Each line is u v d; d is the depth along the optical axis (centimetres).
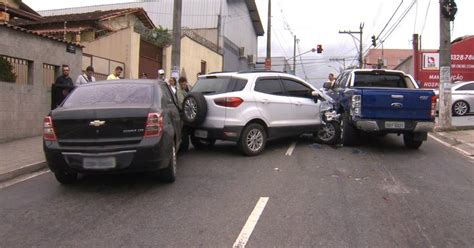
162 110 759
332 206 661
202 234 548
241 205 662
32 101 1318
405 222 596
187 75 2936
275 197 704
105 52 2134
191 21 4478
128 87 807
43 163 941
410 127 1105
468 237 546
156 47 2503
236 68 4778
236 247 509
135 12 2808
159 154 719
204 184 784
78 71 1561
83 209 648
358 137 1263
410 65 3569
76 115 709
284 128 1109
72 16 2669
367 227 575
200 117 1020
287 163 963
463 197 723
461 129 1622
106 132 709
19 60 1312
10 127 1239
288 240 530
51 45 1421
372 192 743
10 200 695
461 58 2650
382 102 1091
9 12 1991
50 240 531
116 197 707
